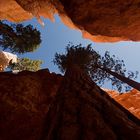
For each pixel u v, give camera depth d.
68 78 7.30
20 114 12.91
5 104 13.11
